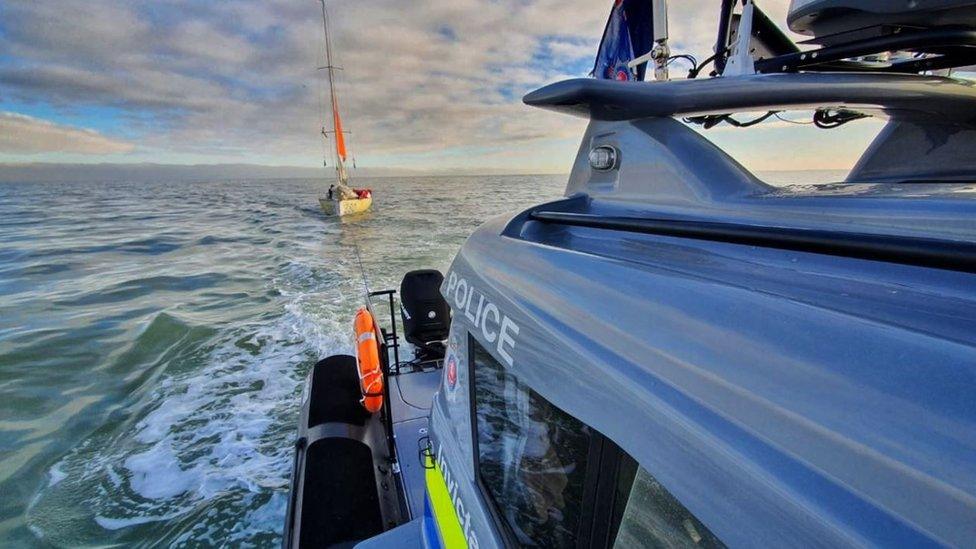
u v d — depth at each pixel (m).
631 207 1.52
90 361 8.54
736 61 1.92
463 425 1.81
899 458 0.52
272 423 5.91
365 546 2.17
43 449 5.78
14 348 9.09
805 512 0.58
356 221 28.83
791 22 1.53
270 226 28.55
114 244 22.73
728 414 0.71
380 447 3.64
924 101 1.59
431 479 2.15
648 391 0.85
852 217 1.01
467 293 1.71
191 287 13.77
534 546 1.33
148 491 4.84
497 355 1.42
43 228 30.41
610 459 0.98
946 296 0.71
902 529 0.50
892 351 0.60
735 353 0.74
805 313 0.71
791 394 0.65
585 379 1.02
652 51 2.52
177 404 6.42
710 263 1.03
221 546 4.19
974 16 1.28
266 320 9.81
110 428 6.18
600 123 1.70
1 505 4.81
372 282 12.80
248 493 4.71
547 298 1.23
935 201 0.95
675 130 1.48
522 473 1.37
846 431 0.58
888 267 0.81
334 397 3.99
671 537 0.83
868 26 1.40
